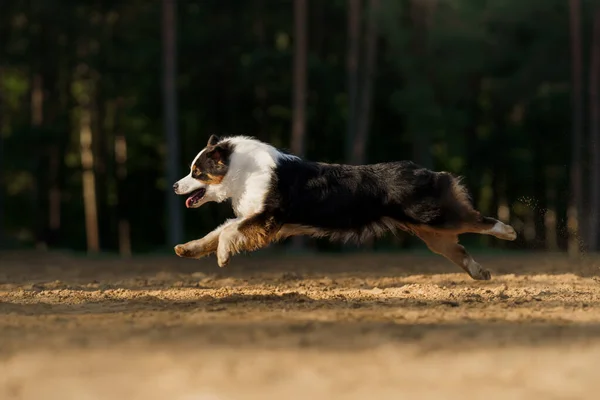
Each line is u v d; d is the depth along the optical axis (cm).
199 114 4150
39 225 4084
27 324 809
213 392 508
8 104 4191
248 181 1062
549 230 4309
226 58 3994
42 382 546
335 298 1040
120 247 4325
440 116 3691
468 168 4256
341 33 4141
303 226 1063
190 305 976
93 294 1124
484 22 3831
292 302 998
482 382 536
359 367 584
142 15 3891
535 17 3922
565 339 702
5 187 4347
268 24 4094
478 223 1070
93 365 595
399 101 3703
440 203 1059
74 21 3844
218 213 4238
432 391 511
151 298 1052
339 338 704
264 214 1052
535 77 3978
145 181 4394
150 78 3925
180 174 4244
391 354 632
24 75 4134
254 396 498
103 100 4056
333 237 1073
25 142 3797
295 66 3297
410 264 1848
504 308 937
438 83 3825
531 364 595
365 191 1049
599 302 998
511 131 4225
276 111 4059
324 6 4144
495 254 2475
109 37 3944
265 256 2352
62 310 945
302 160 1081
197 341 689
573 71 3788
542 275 1417
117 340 697
